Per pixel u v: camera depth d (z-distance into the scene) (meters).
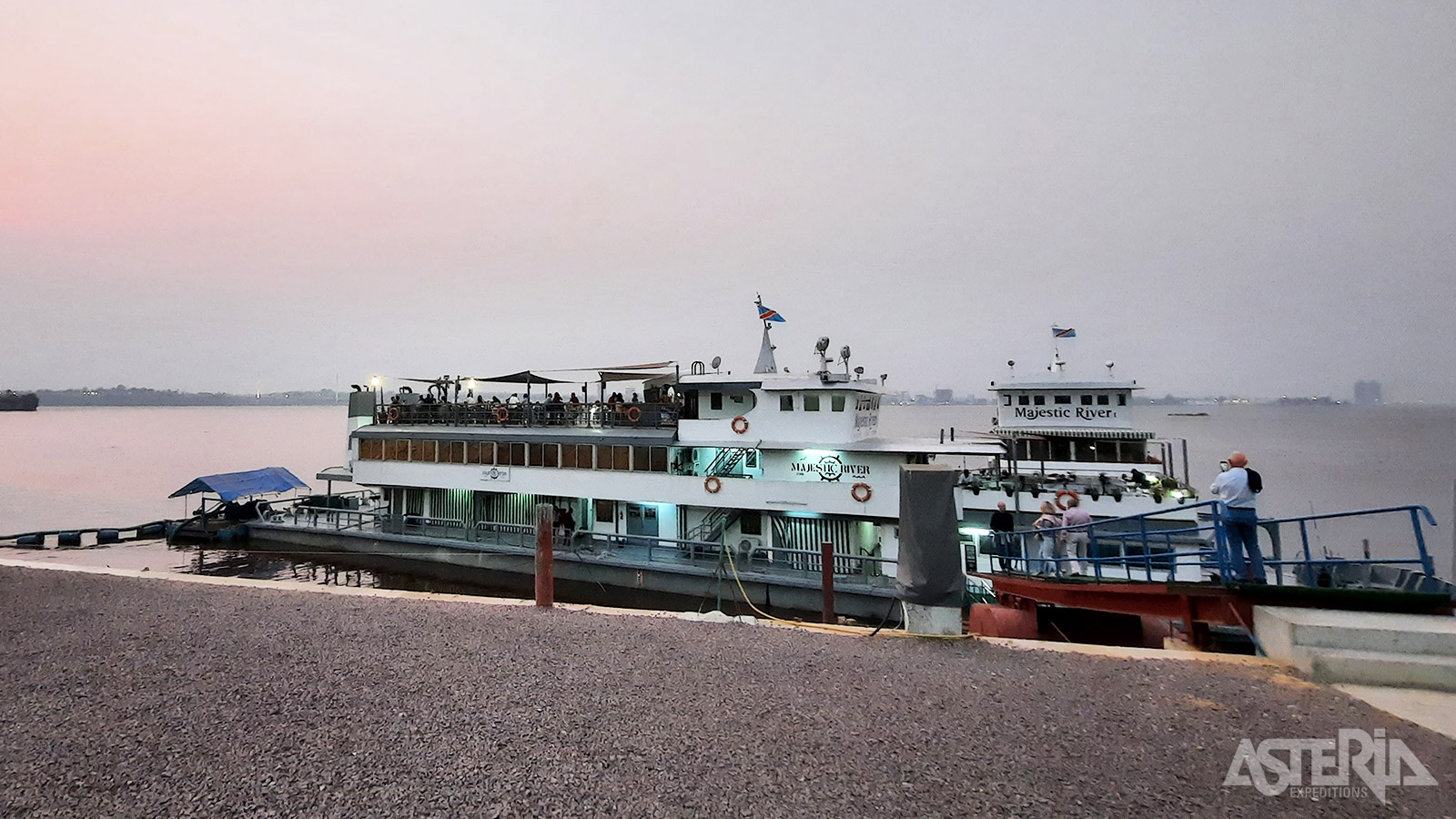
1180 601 10.95
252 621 10.94
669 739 6.33
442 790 5.43
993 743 6.21
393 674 8.21
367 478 32.84
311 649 9.30
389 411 35.28
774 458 26.27
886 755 5.98
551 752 6.07
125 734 6.52
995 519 19.95
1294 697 7.13
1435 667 7.26
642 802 5.23
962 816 5.01
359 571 30.12
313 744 6.27
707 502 26.28
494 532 30.45
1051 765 5.77
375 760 5.95
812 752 6.05
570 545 27.66
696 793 5.36
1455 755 5.80
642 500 27.42
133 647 9.39
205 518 36.03
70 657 8.93
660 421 29.27
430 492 32.69
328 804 5.26
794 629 10.76
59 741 6.38
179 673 8.26
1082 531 14.88
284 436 160.75
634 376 30.70
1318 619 8.34
